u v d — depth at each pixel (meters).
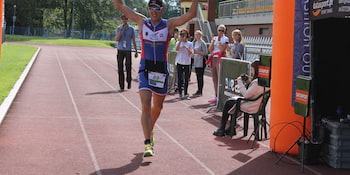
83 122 7.72
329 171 5.32
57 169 5.01
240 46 10.55
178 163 5.48
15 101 9.51
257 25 28.56
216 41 10.61
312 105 5.61
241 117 8.84
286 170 5.33
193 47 12.33
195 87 14.91
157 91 5.65
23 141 6.18
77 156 5.58
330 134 5.48
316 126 5.66
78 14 82.50
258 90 6.65
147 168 5.20
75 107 9.20
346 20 5.77
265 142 6.80
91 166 5.19
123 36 12.26
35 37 67.56
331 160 5.43
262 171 5.27
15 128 6.97
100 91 12.05
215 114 9.26
